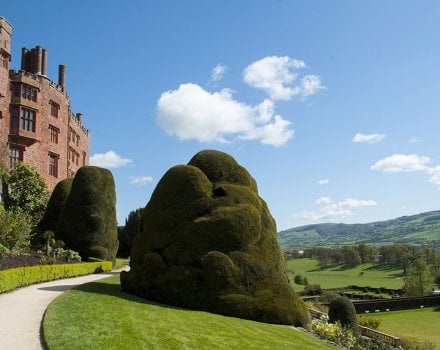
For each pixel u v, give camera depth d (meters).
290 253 154.88
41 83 44.25
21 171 37.41
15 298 15.98
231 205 19.30
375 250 124.44
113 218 37.34
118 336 10.73
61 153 48.31
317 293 62.81
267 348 11.95
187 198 19.36
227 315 16.53
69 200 35.53
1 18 39.16
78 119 62.38
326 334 16.27
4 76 39.72
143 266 18.36
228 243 18.17
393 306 49.03
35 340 10.33
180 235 18.61
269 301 16.98
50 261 25.12
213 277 17.14
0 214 27.61
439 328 37.59
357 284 83.31
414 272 66.94
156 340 10.85
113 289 19.72
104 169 37.41
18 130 40.47
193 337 11.74
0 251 23.09
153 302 17.06
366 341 19.27
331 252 127.44
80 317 12.45
